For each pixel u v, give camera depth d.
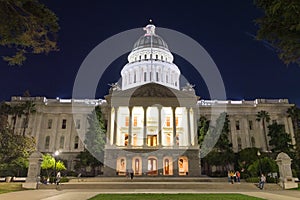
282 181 27.89
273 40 16.23
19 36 15.41
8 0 14.13
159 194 19.33
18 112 66.00
